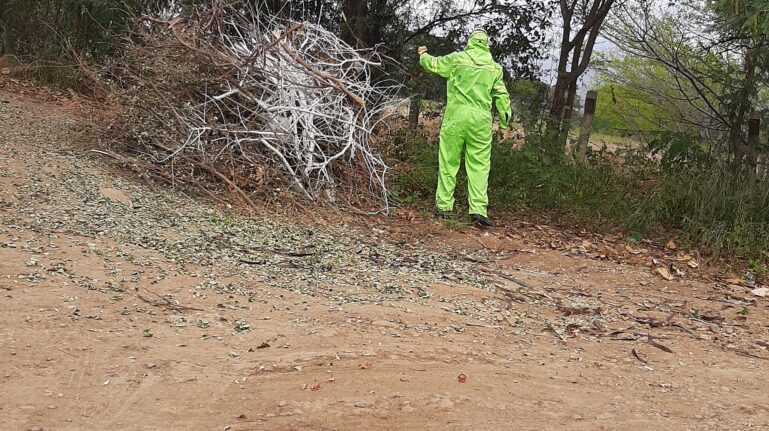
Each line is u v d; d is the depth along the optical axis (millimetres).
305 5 13281
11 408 3154
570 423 3600
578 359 4641
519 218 9398
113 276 4945
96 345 3877
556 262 7449
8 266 4766
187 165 7938
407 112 11992
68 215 6113
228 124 8195
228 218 7043
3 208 5957
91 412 3229
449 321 5059
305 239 6922
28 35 13023
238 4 10516
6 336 3820
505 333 5000
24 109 9945
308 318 4727
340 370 3941
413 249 7293
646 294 6633
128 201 6859
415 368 4086
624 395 4070
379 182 9133
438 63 8734
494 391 3891
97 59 12117
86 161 7762
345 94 8953
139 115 8180
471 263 7027
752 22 8203
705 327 5715
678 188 9531
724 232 8469
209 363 3869
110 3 11320
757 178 9742
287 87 8508
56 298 4406
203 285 5098
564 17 13445
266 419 3326
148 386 3525
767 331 5738
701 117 18328
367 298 5359
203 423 3244
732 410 3959
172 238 6098
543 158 10242
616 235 9023
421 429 3352
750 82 11133
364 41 13125
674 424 3701
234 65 8234
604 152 11094
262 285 5316
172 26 8594
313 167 8172
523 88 14484
